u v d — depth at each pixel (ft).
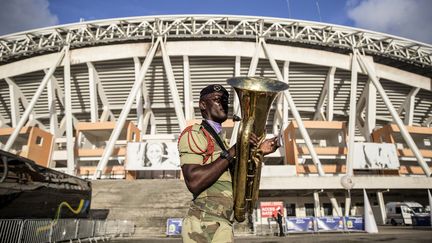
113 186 93.15
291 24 132.26
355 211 110.52
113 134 107.14
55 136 129.80
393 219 97.25
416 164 135.74
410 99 142.41
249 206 6.29
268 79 6.46
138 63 127.75
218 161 5.62
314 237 57.06
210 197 5.89
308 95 141.79
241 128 5.89
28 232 35.78
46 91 140.15
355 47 129.90
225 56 127.85
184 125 107.55
